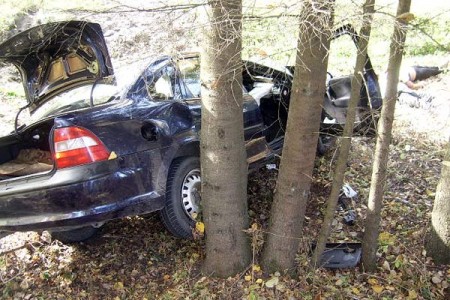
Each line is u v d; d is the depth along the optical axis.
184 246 4.21
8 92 8.20
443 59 9.01
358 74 3.07
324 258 3.88
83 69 4.04
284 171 3.40
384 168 3.51
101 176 3.36
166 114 3.94
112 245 4.34
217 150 3.33
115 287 3.85
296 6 2.67
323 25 2.66
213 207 3.50
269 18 2.78
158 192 3.69
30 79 4.30
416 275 3.76
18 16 8.30
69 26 3.60
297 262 3.69
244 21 2.80
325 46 2.95
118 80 3.93
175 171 3.93
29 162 4.17
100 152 3.38
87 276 3.99
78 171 3.29
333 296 3.52
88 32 3.67
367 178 5.38
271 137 5.39
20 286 3.89
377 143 3.50
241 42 3.03
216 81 3.09
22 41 3.64
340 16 2.75
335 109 5.35
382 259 3.97
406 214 4.68
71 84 4.19
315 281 3.59
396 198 4.99
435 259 3.93
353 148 5.93
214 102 3.21
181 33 2.96
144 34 3.18
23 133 4.27
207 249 3.68
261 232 3.86
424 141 6.43
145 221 4.67
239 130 3.37
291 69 5.24
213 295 3.52
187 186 4.03
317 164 5.52
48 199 3.30
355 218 4.57
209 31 2.98
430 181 5.35
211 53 3.07
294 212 3.46
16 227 3.42
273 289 3.49
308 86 3.09
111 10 2.94
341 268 3.85
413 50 9.36
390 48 3.18
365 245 3.75
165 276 3.92
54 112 4.04
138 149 3.62
